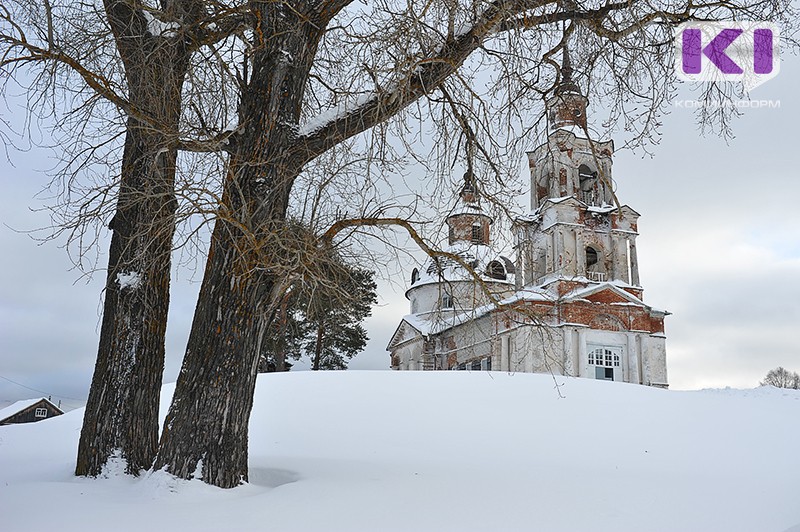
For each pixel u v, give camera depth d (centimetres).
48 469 1021
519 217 954
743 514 712
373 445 1311
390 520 645
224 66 881
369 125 855
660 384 3856
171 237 872
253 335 830
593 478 956
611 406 1791
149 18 934
